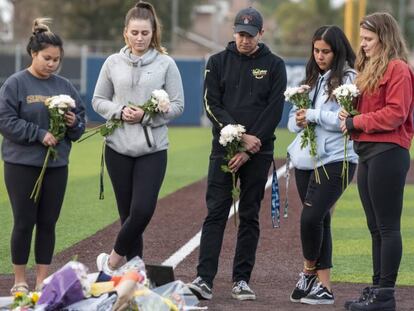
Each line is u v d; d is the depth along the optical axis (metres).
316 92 12.77
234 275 13.07
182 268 15.01
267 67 12.89
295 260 15.80
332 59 12.54
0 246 16.55
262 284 13.92
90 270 14.77
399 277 14.60
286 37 119.56
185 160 33.91
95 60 56.12
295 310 12.23
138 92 12.58
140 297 10.25
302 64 55.31
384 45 11.66
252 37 12.70
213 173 13.02
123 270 10.78
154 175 12.49
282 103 12.88
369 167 11.84
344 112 11.91
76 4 82.75
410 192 25.92
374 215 12.10
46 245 12.61
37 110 12.27
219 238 12.98
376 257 12.25
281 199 23.31
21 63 57.19
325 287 12.71
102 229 18.53
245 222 13.05
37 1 85.25
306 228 12.53
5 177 12.41
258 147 12.72
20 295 10.51
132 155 12.48
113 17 83.12
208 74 13.08
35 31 12.40
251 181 12.95
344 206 22.88
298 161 12.71
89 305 10.15
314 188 12.54
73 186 25.39
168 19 92.88
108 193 24.03
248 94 12.89
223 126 12.77
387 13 11.93
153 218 20.02
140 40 12.52
